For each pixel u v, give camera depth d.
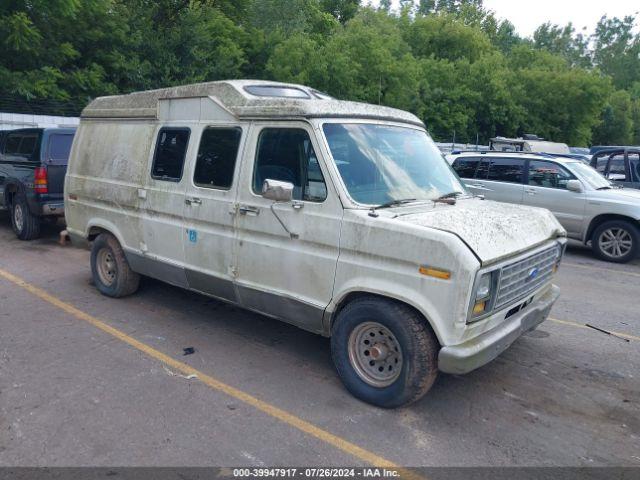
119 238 5.96
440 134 33.16
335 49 25.44
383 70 27.45
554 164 10.20
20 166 9.27
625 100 55.44
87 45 19.95
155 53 20.91
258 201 4.46
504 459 3.47
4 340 5.10
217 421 3.80
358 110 4.52
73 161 6.62
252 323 5.73
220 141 4.82
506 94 35.72
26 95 16.48
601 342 5.54
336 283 4.04
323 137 4.12
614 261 9.59
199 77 21.48
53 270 7.59
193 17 22.05
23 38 16.17
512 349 5.27
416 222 3.71
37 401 4.01
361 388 4.08
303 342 5.26
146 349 4.99
